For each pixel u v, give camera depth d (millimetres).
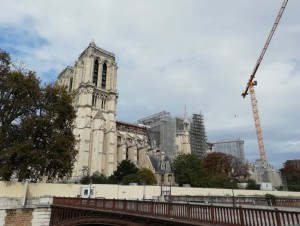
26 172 42750
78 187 48000
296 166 143375
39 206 37250
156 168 117250
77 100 120250
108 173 110312
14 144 41719
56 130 48281
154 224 18938
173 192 59281
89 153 111312
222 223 14648
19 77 44625
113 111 124750
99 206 26094
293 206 35062
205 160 122250
